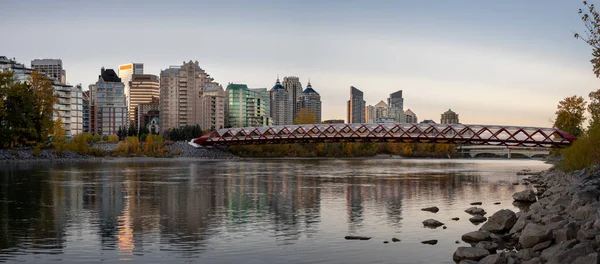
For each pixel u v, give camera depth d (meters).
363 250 27.52
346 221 37.03
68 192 57.34
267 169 111.75
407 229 33.62
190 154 188.88
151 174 90.44
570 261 20.08
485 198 52.44
